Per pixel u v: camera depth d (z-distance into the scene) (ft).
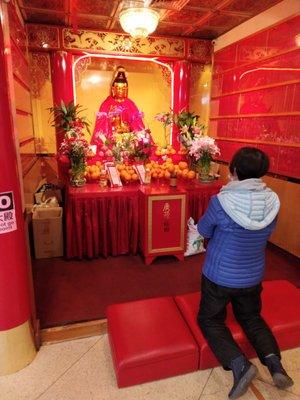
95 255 9.91
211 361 5.51
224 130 14.66
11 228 5.16
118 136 12.59
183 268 9.45
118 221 9.73
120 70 14.21
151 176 10.41
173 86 15.53
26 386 5.23
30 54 13.56
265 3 10.68
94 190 9.45
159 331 5.56
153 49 14.58
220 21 12.68
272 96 11.15
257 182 4.58
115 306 6.17
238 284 4.89
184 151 11.78
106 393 5.09
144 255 9.57
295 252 10.33
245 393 5.11
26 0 10.64
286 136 10.53
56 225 9.86
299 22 9.67
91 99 14.97
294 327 5.88
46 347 6.13
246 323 5.34
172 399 5.00
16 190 5.19
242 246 4.71
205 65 15.71
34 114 14.23
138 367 5.10
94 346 6.18
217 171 14.98
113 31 13.87
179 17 12.26
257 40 11.85
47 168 14.83
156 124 16.07
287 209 10.59
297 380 5.40
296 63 9.91
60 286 8.36
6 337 5.38
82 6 11.18
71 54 13.76
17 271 5.34
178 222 9.51
